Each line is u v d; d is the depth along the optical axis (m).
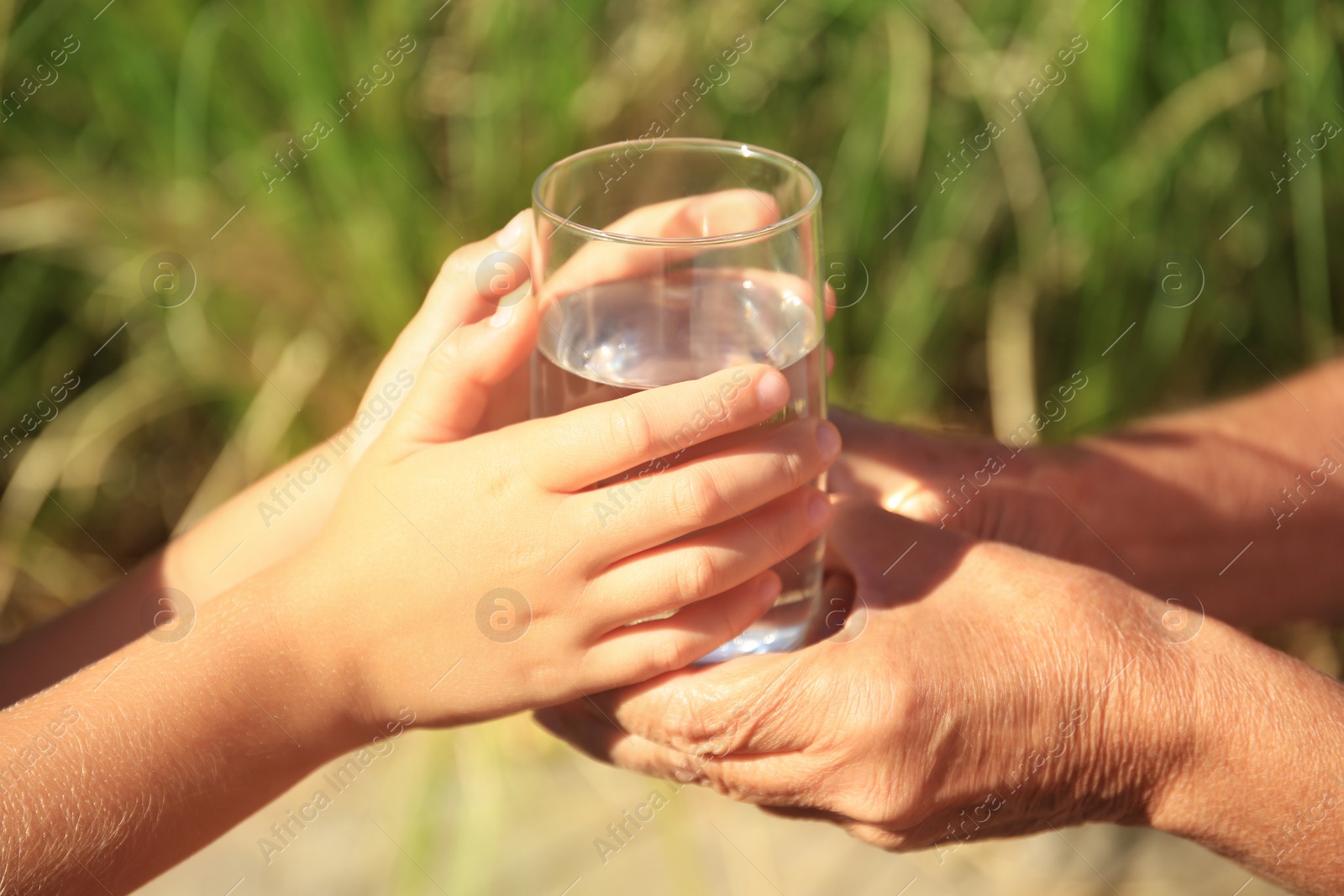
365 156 1.68
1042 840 1.58
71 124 1.78
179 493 1.88
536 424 0.70
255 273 1.71
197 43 1.62
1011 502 1.03
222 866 1.53
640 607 0.71
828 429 0.71
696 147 0.79
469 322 0.88
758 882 1.52
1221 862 1.54
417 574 0.73
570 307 0.69
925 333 1.78
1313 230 1.72
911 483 1.02
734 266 0.68
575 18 1.69
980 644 0.75
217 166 1.72
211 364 1.75
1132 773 0.75
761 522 0.71
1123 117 1.70
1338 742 0.71
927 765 0.73
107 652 0.97
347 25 1.67
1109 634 0.76
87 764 0.72
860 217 1.74
